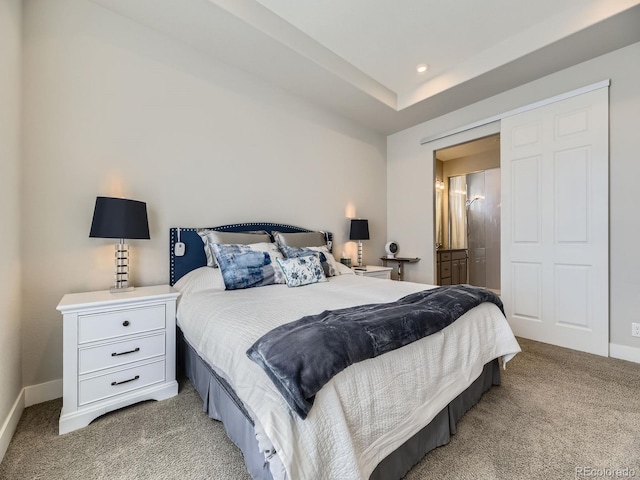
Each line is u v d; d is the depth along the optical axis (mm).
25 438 1394
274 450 825
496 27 2352
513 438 1390
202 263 2385
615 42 2264
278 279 2217
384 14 2205
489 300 1782
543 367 2188
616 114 2375
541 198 2773
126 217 1774
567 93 2586
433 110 3479
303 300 1660
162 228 2256
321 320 1168
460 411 1521
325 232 3438
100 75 1979
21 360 1654
